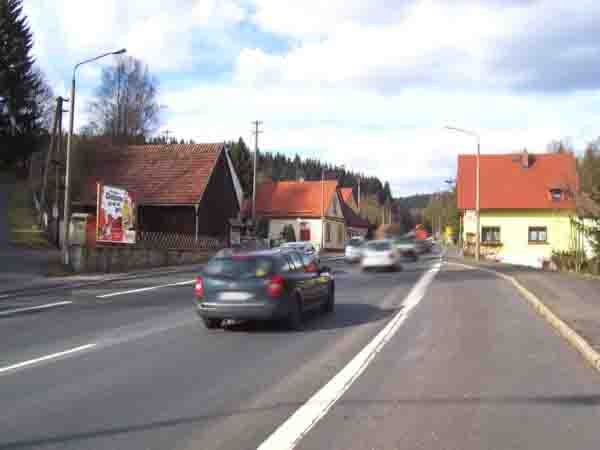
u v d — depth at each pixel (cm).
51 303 1614
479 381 760
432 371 816
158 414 627
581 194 3275
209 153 4375
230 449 522
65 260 2380
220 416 618
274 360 892
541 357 906
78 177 4084
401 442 538
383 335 1106
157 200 4075
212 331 1163
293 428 577
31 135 5819
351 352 951
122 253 2642
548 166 5144
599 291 1752
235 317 1143
